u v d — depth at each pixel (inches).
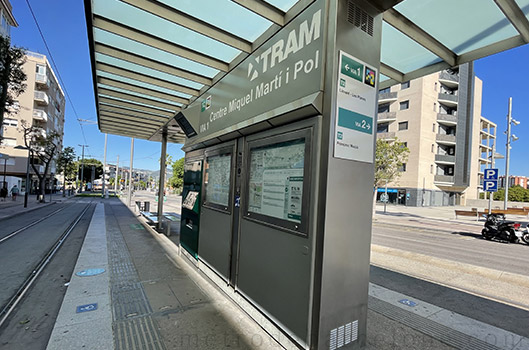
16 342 108.8
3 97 456.1
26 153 1466.5
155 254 240.5
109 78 219.1
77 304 137.5
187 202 225.6
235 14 125.1
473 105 1621.6
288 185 109.2
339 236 93.6
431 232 529.3
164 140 381.1
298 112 101.3
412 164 1407.5
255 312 123.0
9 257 237.8
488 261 291.4
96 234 331.9
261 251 121.5
